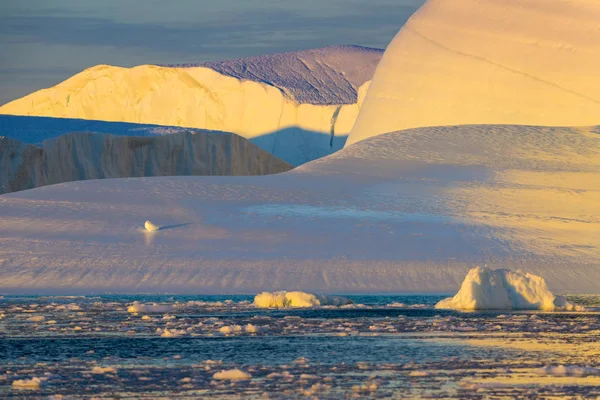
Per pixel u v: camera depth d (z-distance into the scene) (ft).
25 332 364.79
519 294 463.01
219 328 377.50
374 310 452.76
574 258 647.56
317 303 472.03
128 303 479.00
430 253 641.40
